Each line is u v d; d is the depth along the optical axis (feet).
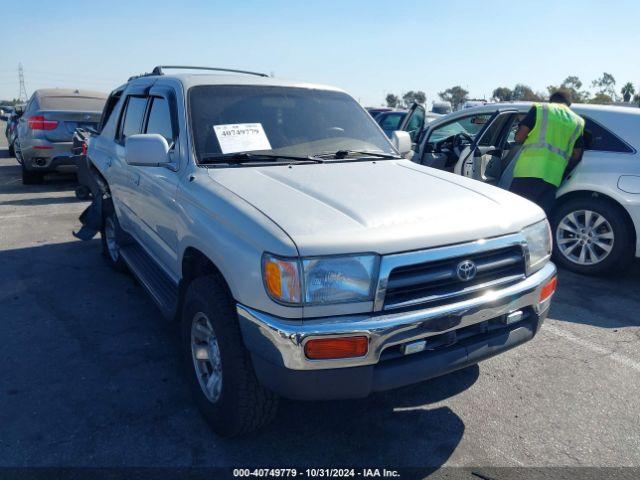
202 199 9.98
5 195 31.94
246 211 8.84
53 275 18.29
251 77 13.85
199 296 9.48
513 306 9.29
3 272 18.49
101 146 18.47
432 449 9.61
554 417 10.63
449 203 9.71
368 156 12.95
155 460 9.16
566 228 18.95
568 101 19.29
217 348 9.55
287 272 7.79
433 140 24.40
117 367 12.23
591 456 9.50
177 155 11.69
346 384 8.04
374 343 7.94
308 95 13.91
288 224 8.30
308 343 7.75
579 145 18.08
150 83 14.55
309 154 12.35
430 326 8.30
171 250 11.98
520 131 18.33
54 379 11.66
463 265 8.66
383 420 10.44
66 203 29.96
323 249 7.88
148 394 11.16
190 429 10.02
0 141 69.15
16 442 9.54
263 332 8.02
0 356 12.64
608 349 13.48
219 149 11.52
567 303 16.39
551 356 13.08
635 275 19.11
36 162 32.37
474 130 24.53
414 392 11.43
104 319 14.79
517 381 11.93
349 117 14.12
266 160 11.73
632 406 11.05
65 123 32.35
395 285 8.13
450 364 8.66
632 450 9.68
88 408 10.61
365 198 9.57
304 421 10.36
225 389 8.98
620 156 17.75
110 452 9.34
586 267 18.63
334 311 7.95
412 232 8.41
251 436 9.86
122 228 16.90
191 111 11.95
